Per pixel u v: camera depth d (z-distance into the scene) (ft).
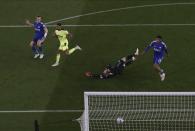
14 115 193.98
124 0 301.02
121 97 200.34
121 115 188.34
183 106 192.13
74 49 233.14
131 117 187.21
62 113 194.49
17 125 187.52
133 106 193.67
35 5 296.51
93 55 239.91
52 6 294.66
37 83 216.95
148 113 189.26
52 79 220.02
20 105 200.64
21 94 208.64
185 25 267.18
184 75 220.64
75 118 190.90
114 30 264.52
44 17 281.33
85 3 297.74
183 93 166.30
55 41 254.88
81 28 267.80
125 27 267.59
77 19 278.46
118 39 254.88
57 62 230.89
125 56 237.45
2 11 289.12
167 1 297.74
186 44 247.29
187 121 184.03
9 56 241.35
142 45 247.91
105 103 196.54
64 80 218.79
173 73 222.48
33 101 203.21
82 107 198.18
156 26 267.39
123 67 220.43
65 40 228.84
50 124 187.62
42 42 236.02
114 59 235.40
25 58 239.09
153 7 290.35
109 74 219.20
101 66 230.07
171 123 183.42
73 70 227.20
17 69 229.25
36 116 192.95
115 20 276.00
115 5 294.05
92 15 282.56
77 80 218.79
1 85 215.72
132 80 217.97
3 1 302.04
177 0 298.76
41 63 234.17
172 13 282.15
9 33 264.11
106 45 248.93
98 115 188.55
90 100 198.59
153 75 221.87
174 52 239.91
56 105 200.13
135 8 289.53
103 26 269.64
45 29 234.58
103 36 258.37
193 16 277.44
